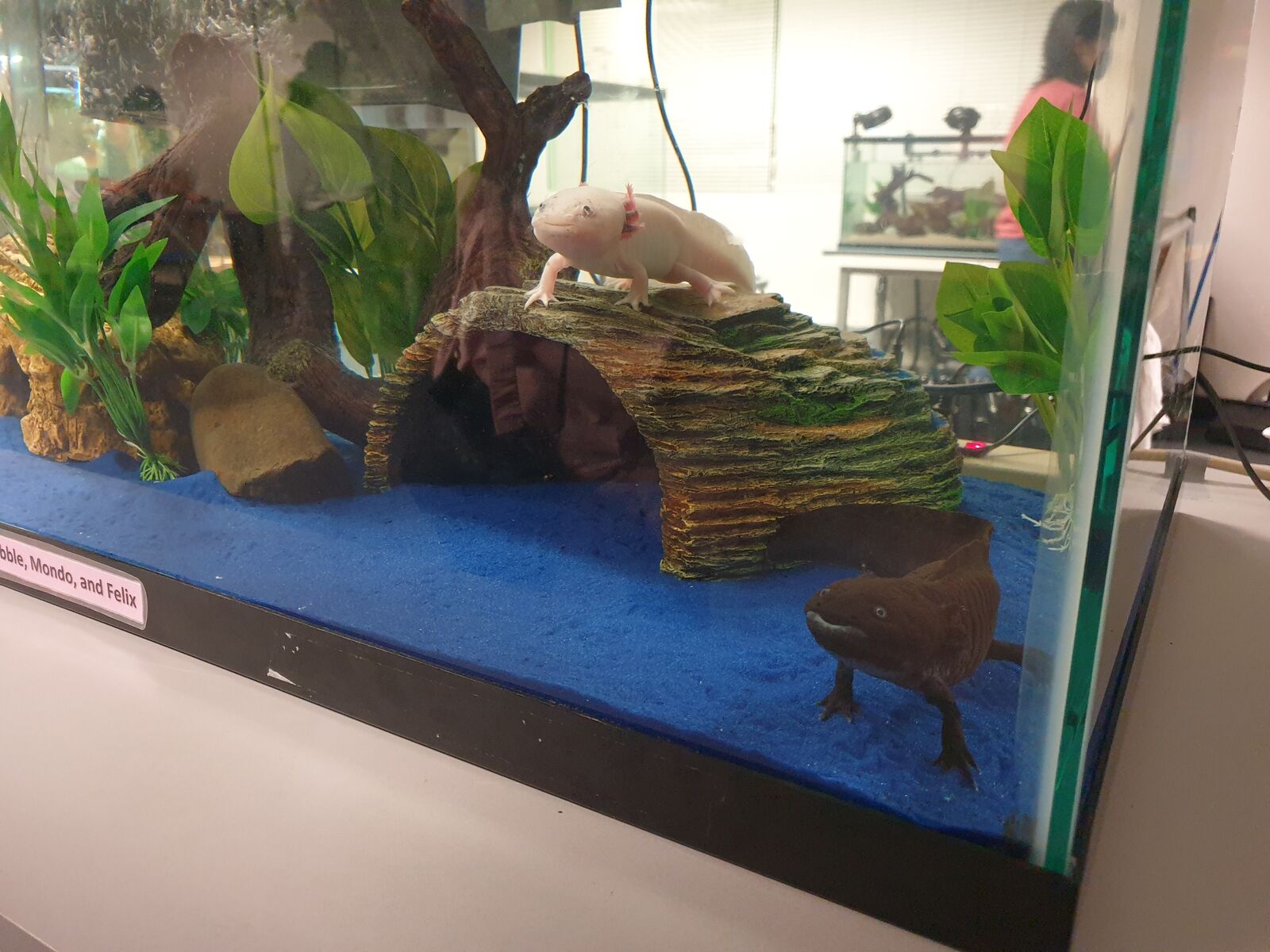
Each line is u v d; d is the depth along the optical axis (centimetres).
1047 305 46
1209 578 111
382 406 97
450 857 65
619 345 73
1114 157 38
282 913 60
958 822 51
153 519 105
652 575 72
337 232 98
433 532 86
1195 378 135
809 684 58
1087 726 45
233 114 99
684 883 61
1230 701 80
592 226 68
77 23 108
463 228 88
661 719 62
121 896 62
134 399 114
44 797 74
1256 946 52
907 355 55
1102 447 40
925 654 51
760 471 63
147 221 108
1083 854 50
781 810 58
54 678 95
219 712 87
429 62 86
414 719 79
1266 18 160
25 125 113
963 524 51
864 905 57
